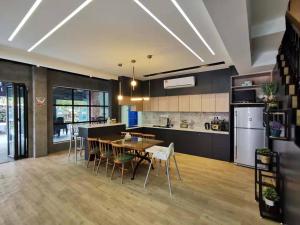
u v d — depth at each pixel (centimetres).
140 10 219
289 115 212
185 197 283
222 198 281
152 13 225
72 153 541
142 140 407
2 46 348
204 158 503
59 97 577
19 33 289
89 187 314
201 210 248
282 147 244
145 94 688
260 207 238
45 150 514
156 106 652
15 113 470
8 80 445
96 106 681
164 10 218
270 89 331
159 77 636
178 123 625
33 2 206
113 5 209
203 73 534
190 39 303
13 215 231
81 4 209
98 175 371
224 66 476
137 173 385
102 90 679
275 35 274
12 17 240
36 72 486
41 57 413
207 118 557
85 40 313
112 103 655
